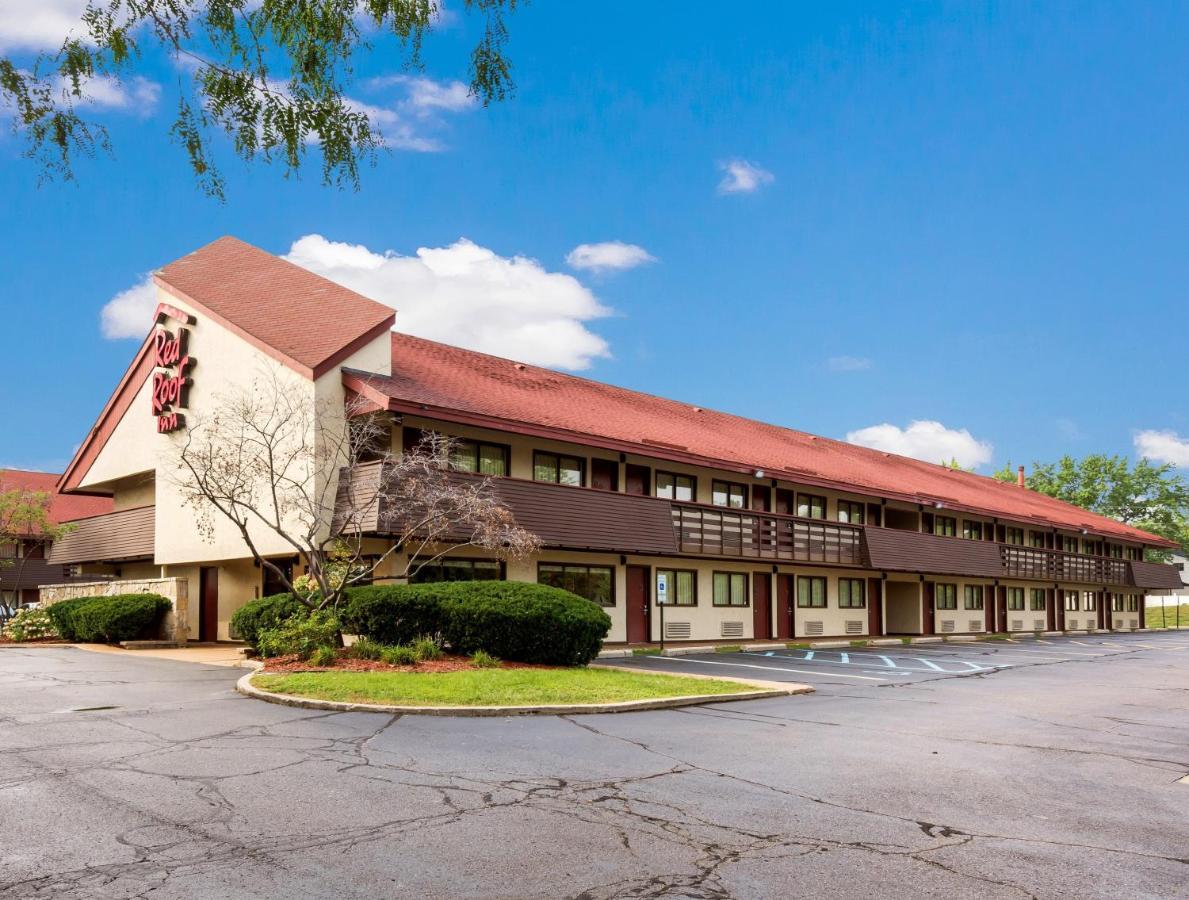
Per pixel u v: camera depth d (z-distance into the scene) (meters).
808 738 11.19
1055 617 48.75
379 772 8.59
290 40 7.89
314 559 18.06
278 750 9.46
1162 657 28.06
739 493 30.89
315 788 7.92
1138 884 6.06
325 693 12.95
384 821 6.99
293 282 26.33
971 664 23.41
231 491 18.55
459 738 10.49
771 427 39.78
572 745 10.27
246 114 7.84
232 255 28.64
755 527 29.44
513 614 17.44
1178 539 75.38
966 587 41.62
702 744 10.58
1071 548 49.84
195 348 25.44
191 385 25.52
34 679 15.34
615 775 8.77
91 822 6.82
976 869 6.29
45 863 5.94
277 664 16.53
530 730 11.23
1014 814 7.76
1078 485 77.94
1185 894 5.89
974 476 53.06
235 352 23.77
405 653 16.39
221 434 21.66
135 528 28.12
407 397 20.55
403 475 19.44
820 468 32.97
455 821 7.04
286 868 5.92
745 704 14.37
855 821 7.39
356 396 21.17
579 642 18.00
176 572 28.59
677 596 28.52
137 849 6.24
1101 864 6.46
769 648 28.11
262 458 20.64
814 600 33.88
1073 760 10.23
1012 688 17.73
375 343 22.36
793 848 6.63
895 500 34.69
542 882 5.79
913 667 22.03
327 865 5.99
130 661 19.03
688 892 5.69
